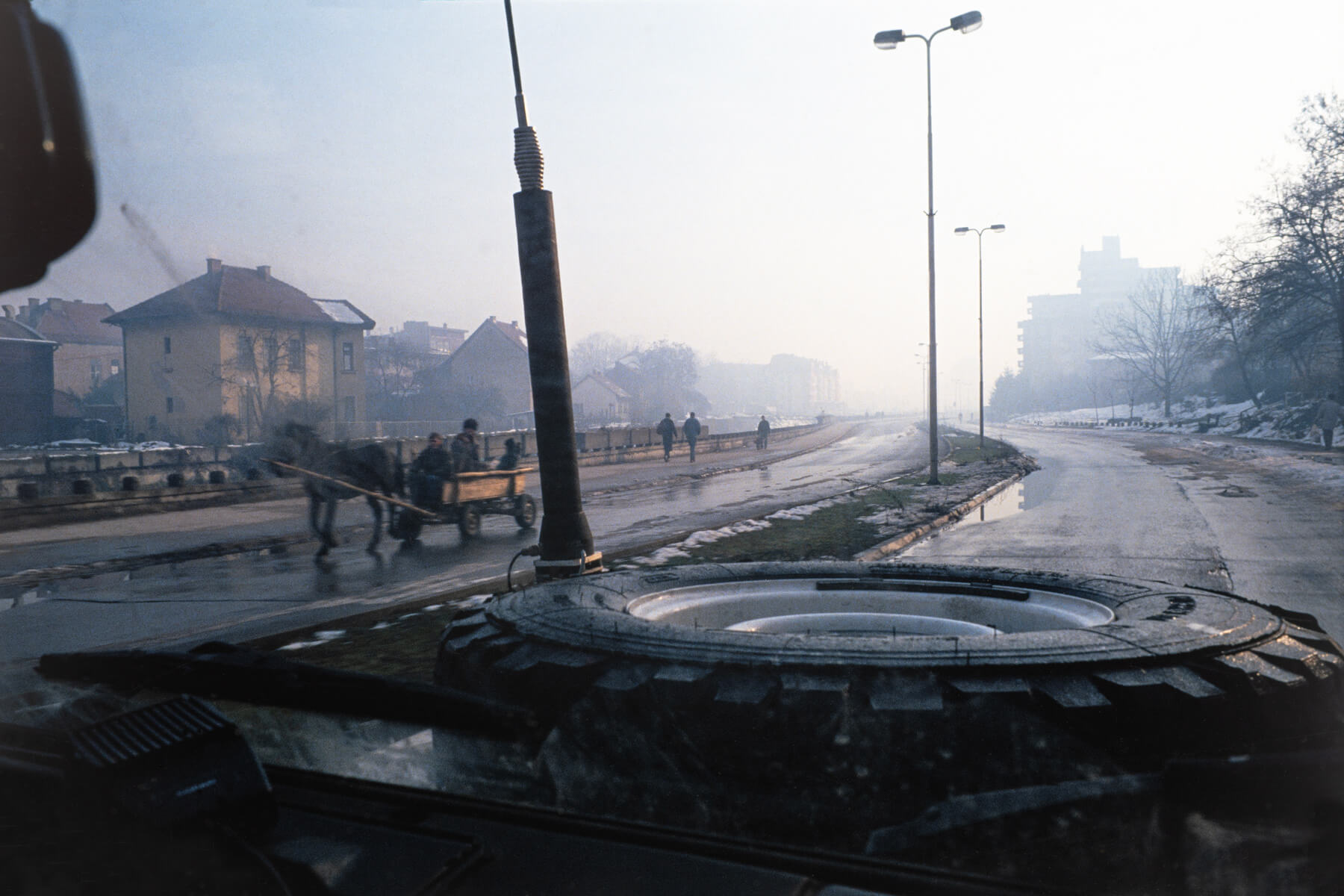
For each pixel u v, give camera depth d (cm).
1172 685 136
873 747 131
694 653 150
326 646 519
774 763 133
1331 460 2461
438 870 83
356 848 88
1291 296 3462
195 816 79
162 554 862
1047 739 130
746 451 4812
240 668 118
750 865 85
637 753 138
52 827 77
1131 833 118
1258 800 107
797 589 256
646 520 1470
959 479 2338
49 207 60
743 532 1210
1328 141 3288
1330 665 159
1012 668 140
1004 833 125
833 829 130
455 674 177
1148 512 1476
